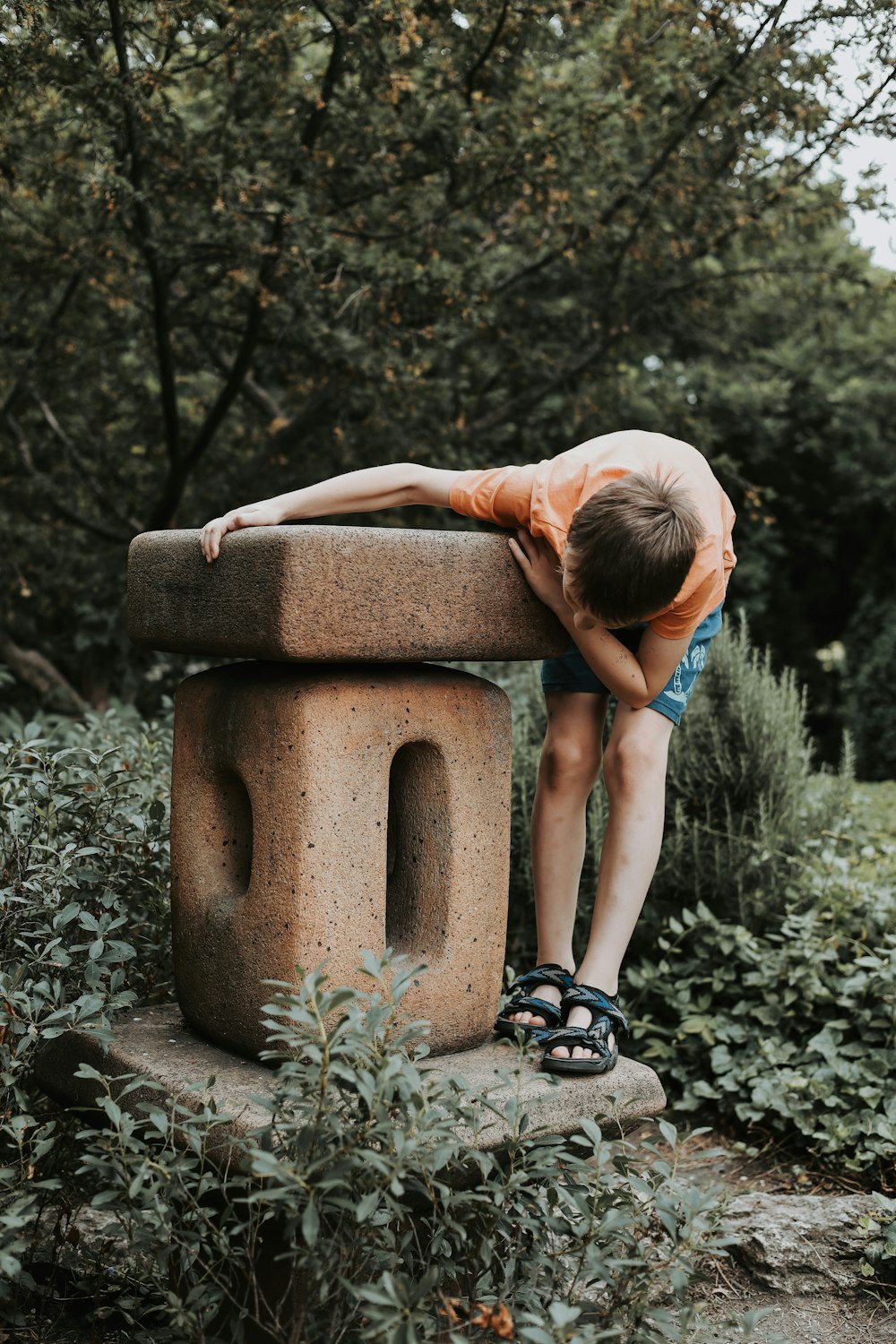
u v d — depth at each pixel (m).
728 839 3.55
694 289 6.55
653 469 2.20
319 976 1.63
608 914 2.26
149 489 7.35
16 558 6.71
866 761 11.01
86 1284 2.13
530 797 3.58
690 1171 2.88
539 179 4.93
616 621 2.03
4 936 2.30
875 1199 2.64
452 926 2.14
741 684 3.65
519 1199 1.83
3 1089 2.04
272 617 1.88
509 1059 2.16
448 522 6.61
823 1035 3.07
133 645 7.11
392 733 2.04
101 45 4.11
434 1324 1.70
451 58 4.88
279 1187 1.66
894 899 3.38
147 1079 1.85
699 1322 1.89
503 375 6.71
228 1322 1.96
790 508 11.88
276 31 4.15
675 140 5.29
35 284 5.90
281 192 4.61
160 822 2.63
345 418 6.00
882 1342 2.27
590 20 4.94
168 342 5.48
